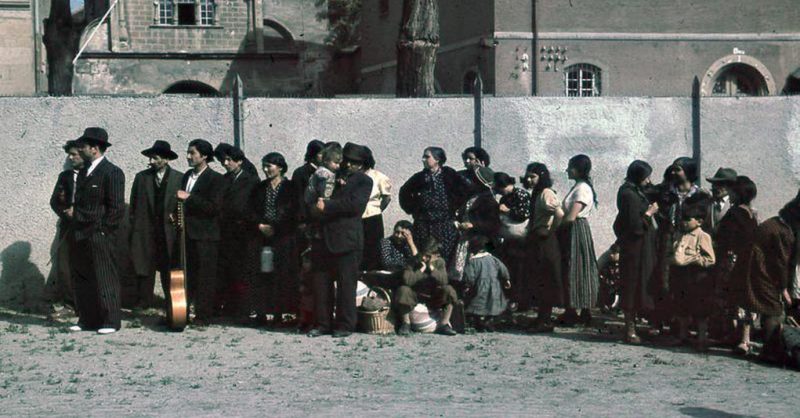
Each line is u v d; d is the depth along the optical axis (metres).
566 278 12.66
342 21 45.44
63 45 21.86
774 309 10.88
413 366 10.46
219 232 12.86
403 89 16.83
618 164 15.23
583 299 12.52
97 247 12.27
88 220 12.25
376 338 12.11
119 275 13.83
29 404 8.70
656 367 10.59
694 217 11.59
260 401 8.82
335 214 12.14
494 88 29.14
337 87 42.44
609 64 29.77
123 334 12.19
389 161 14.77
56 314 13.50
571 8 29.56
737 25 30.52
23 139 14.17
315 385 9.52
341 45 45.28
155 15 39.56
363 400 8.89
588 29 29.69
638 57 29.95
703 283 11.52
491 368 10.39
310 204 12.32
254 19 40.47
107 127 14.33
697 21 30.27
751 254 11.02
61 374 9.97
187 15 40.31
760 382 9.90
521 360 10.82
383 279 12.84
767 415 8.46
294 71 40.78
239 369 10.24
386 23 37.34
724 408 8.70
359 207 12.16
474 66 30.27
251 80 40.34
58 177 13.45
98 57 38.81
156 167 13.48
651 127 15.30
